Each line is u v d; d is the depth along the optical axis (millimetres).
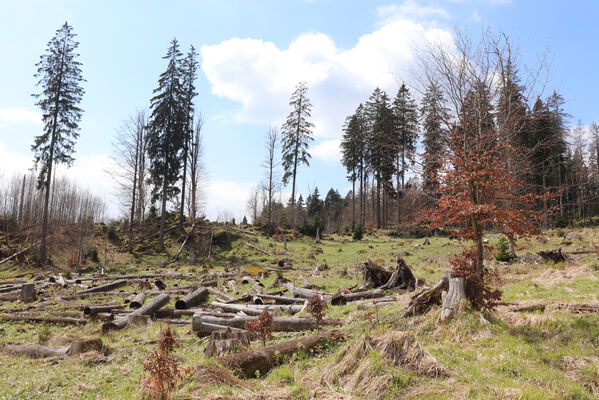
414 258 32781
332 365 7043
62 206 49438
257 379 6980
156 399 5941
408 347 7051
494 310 9680
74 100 39375
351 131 61844
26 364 9398
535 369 6863
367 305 12516
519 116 10422
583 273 14820
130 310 16844
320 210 84750
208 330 11625
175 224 49094
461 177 10320
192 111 52031
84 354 9352
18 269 34344
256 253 41531
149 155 44469
